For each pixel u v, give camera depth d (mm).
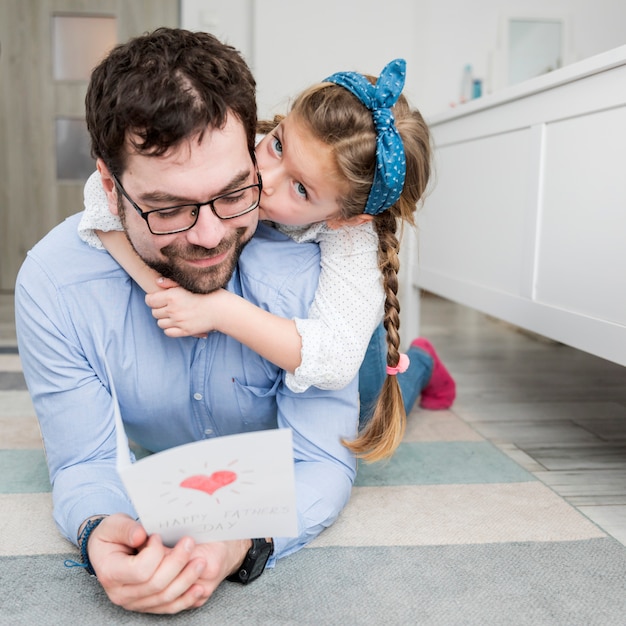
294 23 3332
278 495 688
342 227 933
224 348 938
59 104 3367
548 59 3607
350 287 899
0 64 3314
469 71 3561
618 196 1078
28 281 898
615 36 3646
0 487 1107
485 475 1183
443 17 3584
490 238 1563
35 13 3293
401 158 883
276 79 3369
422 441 1360
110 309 906
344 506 1021
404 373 1453
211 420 1007
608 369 1995
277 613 756
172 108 686
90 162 3430
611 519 1022
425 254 2010
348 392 980
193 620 740
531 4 3605
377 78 979
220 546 747
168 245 772
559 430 1450
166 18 3381
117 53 741
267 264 941
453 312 3010
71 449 906
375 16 3381
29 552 897
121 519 750
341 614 755
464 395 1709
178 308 836
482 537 948
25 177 3410
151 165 710
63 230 946
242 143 754
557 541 938
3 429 1393
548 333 1296
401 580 829
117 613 755
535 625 741
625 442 1379
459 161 1746
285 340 854
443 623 742
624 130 1058
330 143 852
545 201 1310
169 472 649
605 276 1115
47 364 891
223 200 752
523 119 1383
